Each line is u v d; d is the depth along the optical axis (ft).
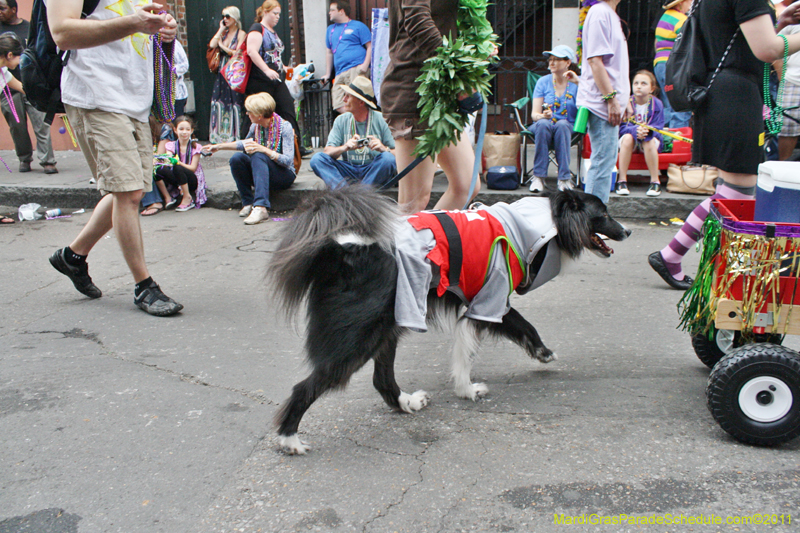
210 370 10.47
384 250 8.09
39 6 11.55
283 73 26.78
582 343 11.47
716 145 11.37
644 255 16.65
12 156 30.58
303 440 8.39
